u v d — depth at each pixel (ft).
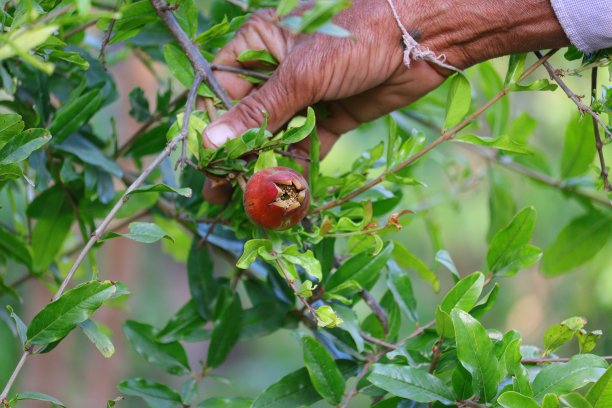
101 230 3.23
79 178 3.84
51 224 3.91
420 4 3.51
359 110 3.77
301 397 3.48
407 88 3.68
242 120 3.44
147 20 3.52
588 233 4.32
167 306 12.53
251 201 3.26
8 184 4.13
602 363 3.28
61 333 3.20
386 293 3.78
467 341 3.26
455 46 3.55
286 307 3.80
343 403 3.44
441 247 4.68
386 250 3.59
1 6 3.29
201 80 3.48
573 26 3.42
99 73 3.91
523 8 3.46
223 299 3.82
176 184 3.93
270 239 3.34
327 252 3.58
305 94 3.50
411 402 3.42
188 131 3.42
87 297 3.21
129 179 3.97
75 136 3.85
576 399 3.13
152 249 12.59
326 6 2.94
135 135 3.99
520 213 3.55
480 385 3.26
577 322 3.38
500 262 3.59
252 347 12.55
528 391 3.23
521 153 3.47
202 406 3.58
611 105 3.44
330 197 3.63
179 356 3.77
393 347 3.51
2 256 4.02
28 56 3.00
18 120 3.28
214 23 3.96
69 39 3.88
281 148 3.51
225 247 3.86
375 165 3.74
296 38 3.56
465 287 3.41
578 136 4.30
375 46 3.51
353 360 3.60
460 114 3.48
